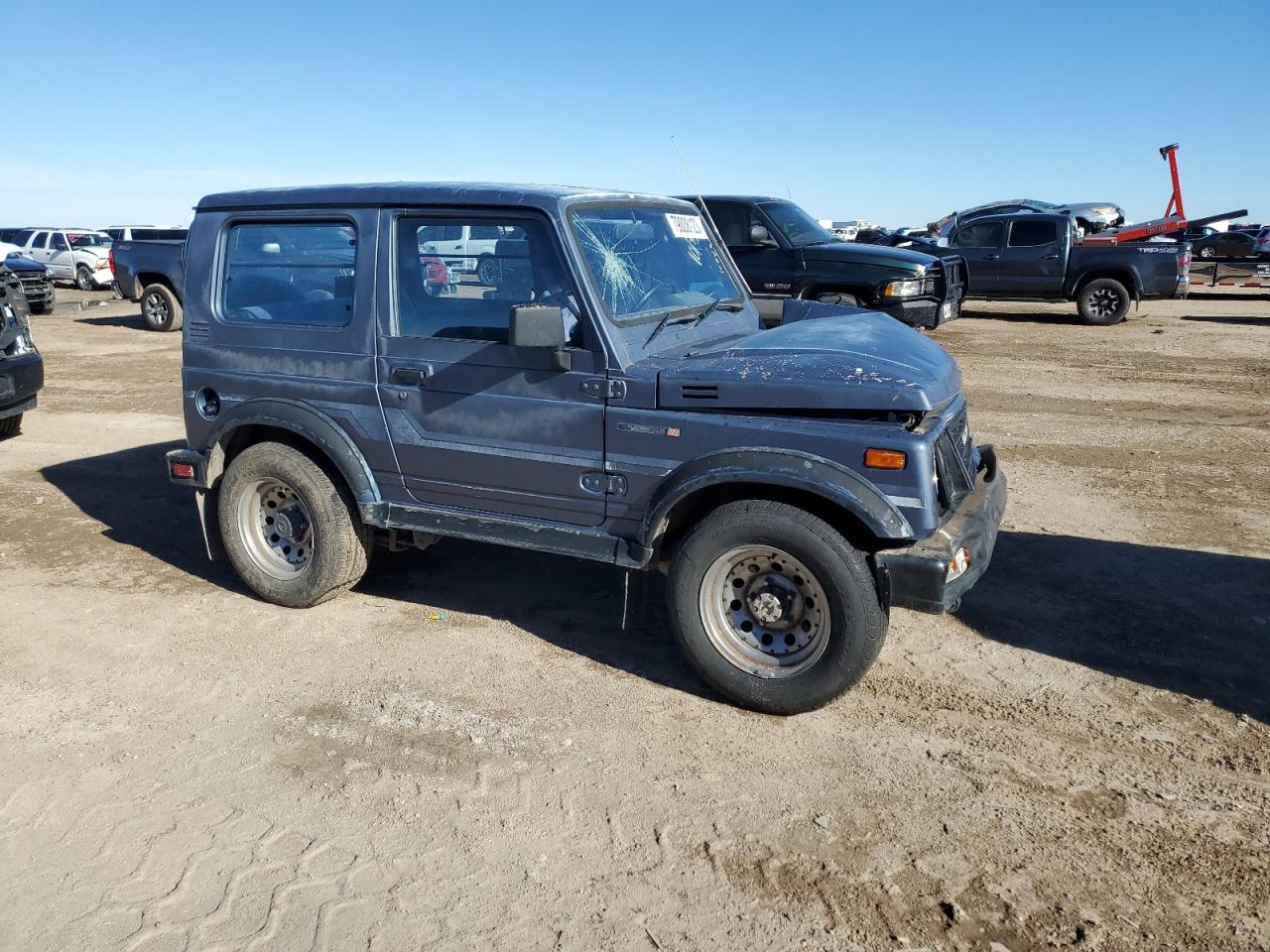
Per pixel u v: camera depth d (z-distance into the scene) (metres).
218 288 4.90
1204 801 3.40
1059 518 6.40
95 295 25.42
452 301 4.29
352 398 4.55
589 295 3.96
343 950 2.71
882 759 3.66
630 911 2.86
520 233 4.10
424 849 3.14
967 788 3.47
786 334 4.45
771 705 3.90
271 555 5.04
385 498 4.65
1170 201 25.78
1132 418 9.48
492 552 5.87
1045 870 3.04
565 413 4.08
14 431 8.91
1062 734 3.84
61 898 2.92
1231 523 6.29
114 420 9.56
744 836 3.21
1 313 8.07
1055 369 12.28
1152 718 3.95
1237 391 10.79
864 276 11.98
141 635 4.73
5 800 3.40
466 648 4.59
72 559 5.77
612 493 4.07
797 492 3.83
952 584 3.61
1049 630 4.75
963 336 15.31
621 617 4.95
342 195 4.48
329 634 4.74
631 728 3.88
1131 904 2.89
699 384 3.83
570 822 3.28
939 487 3.75
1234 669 4.35
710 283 5.01
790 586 3.84
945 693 4.15
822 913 2.86
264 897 2.92
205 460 4.98
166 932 2.78
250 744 3.76
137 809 3.35
